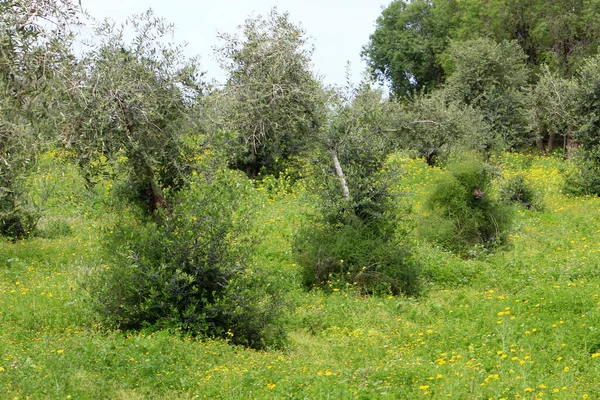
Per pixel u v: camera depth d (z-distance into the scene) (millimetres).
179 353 9617
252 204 12039
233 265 11336
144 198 14484
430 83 54188
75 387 8266
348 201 14859
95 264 12984
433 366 9094
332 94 16703
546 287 12383
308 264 14422
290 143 23266
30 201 17891
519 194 21531
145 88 13773
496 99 34125
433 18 53750
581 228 18719
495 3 42938
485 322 11273
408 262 14297
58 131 12781
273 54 21188
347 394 7828
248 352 10391
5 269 14523
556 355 9602
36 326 11023
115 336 10375
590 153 23656
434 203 17078
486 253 16328
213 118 15430
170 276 11008
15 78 11320
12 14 11297
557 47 42281
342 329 11883
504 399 7699
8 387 7996
